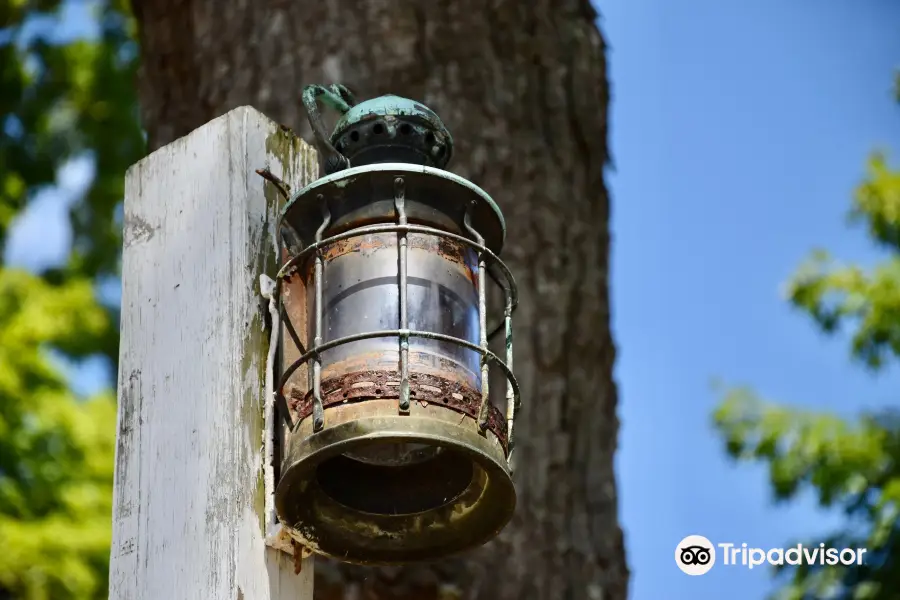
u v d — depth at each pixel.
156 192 4.93
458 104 6.93
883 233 12.18
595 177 7.27
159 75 7.20
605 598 6.56
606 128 7.43
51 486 12.58
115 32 14.89
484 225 4.64
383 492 4.53
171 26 7.21
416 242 4.51
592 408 6.86
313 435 4.26
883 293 11.69
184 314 4.75
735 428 11.12
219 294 4.71
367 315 4.42
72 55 14.79
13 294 13.94
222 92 6.92
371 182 4.52
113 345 14.29
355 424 4.21
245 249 4.74
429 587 6.11
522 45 7.18
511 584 6.33
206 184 4.85
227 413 4.58
